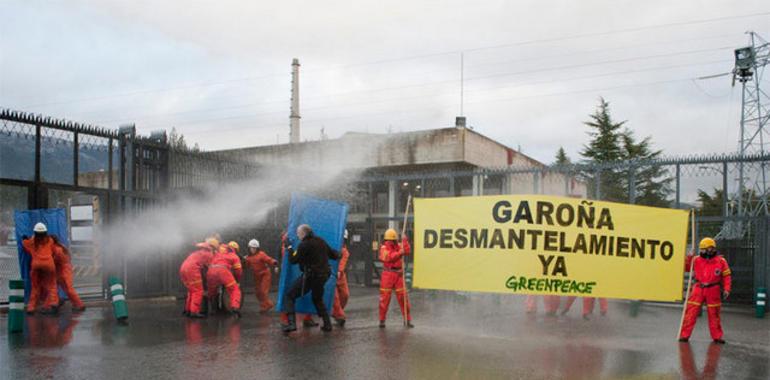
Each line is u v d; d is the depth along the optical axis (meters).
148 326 10.68
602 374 7.34
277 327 10.82
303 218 11.03
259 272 13.18
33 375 6.81
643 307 15.46
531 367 7.63
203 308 12.34
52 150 13.23
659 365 7.92
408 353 8.40
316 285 10.17
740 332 11.23
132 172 14.76
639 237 10.73
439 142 28.42
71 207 15.24
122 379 6.73
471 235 10.89
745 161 15.68
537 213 10.66
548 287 10.59
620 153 47.06
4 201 14.14
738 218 15.86
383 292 10.91
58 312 12.15
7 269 13.31
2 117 12.38
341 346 8.90
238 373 7.09
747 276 16.27
